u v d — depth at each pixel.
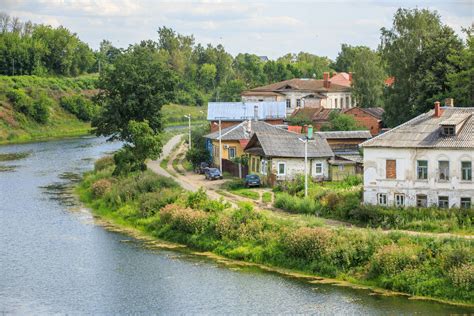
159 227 62.59
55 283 48.88
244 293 45.69
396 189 60.00
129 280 49.19
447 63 92.94
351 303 43.06
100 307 44.16
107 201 74.31
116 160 84.88
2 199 79.88
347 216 59.88
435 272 44.66
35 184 90.69
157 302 44.69
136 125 85.50
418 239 48.06
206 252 55.91
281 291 45.81
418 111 94.44
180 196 67.69
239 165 87.31
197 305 43.97
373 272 46.72
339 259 48.91
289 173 79.38
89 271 51.41
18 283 48.97
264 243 53.66
